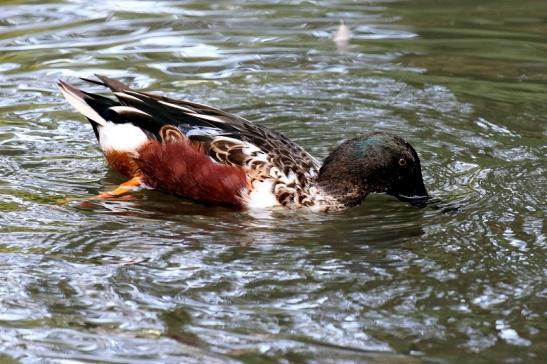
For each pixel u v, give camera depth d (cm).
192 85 1580
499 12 1964
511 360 835
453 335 877
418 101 1541
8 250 1038
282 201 1196
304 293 954
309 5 2002
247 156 1195
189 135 1217
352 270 1006
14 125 1424
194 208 1206
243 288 962
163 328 887
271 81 1616
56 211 1160
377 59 1712
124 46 1739
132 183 1259
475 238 1089
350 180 1217
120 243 1069
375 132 1248
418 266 1016
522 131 1424
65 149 1362
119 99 1276
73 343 860
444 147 1377
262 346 858
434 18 1928
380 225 1148
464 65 1686
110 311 914
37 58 1669
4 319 898
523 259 1030
